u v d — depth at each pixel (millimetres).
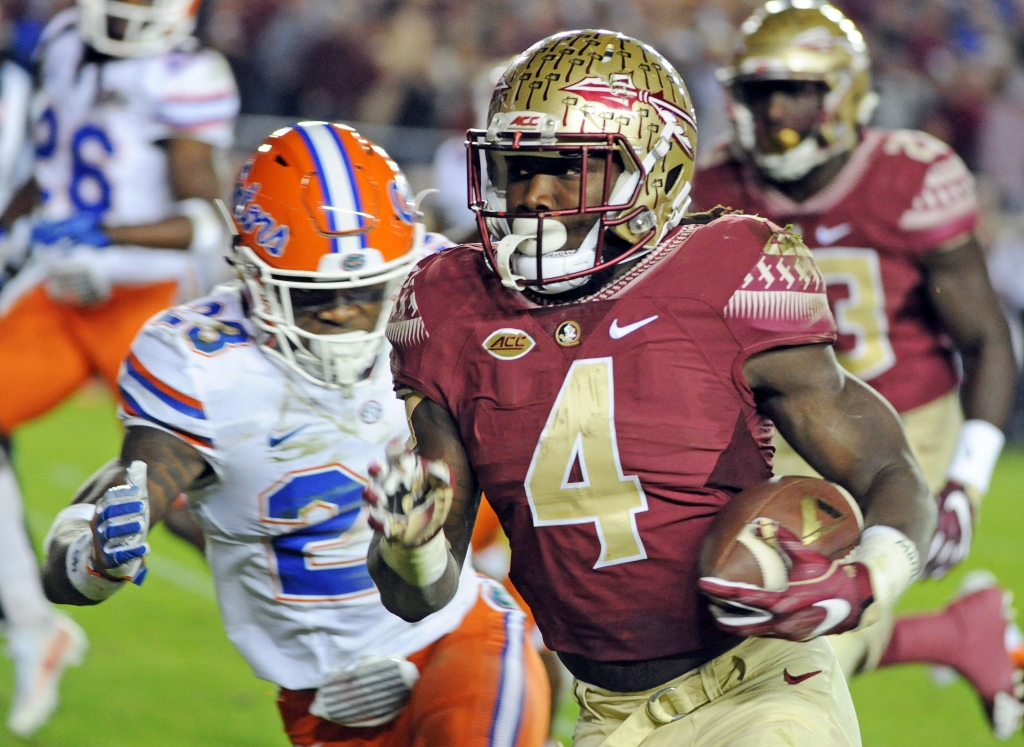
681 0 46938
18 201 16828
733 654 8031
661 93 7992
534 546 8023
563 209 7898
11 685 16500
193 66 16844
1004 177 43219
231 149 40719
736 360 7688
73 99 16781
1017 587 22641
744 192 14555
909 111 43344
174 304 16844
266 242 9391
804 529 7375
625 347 7711
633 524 7766
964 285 13945
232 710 15555
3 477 14945
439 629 9898
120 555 8484
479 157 8250
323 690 9844
